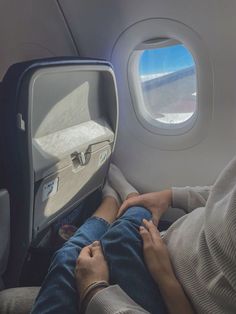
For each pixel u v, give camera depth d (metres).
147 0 1.51
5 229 1.13
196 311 0.92
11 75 1.02
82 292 0.96
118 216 1.42
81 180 1.44
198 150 1.72
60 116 1.23
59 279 1.02
